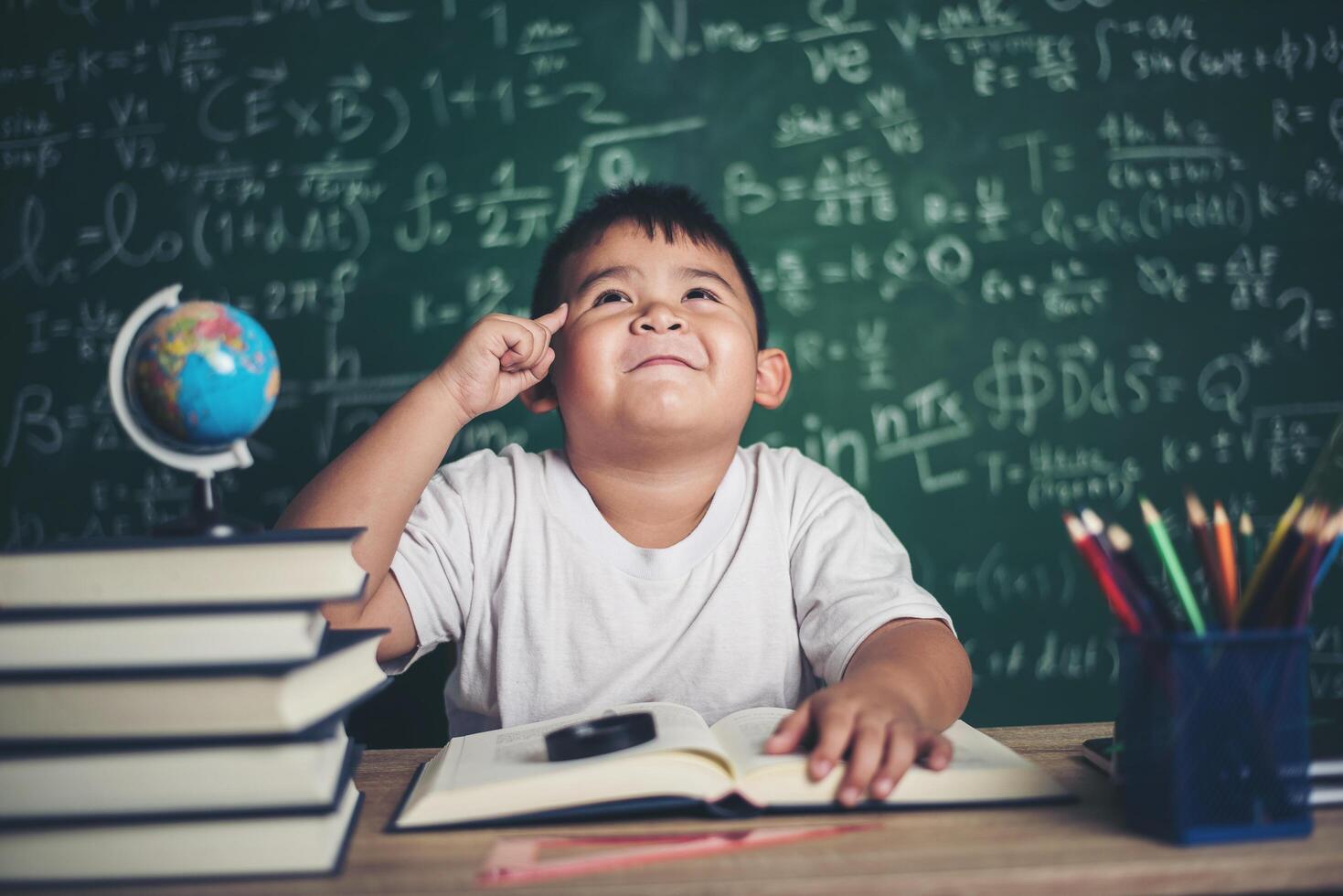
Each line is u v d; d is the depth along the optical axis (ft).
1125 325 6.34
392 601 2.95
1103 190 6.37
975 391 6.33
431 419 2.80
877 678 2.16
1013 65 6.41
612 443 3.06
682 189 3.65
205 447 1.95
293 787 1.63
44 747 1.61
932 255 6.35
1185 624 1.77
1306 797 1.70
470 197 6.37
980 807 1.91
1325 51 6.43
